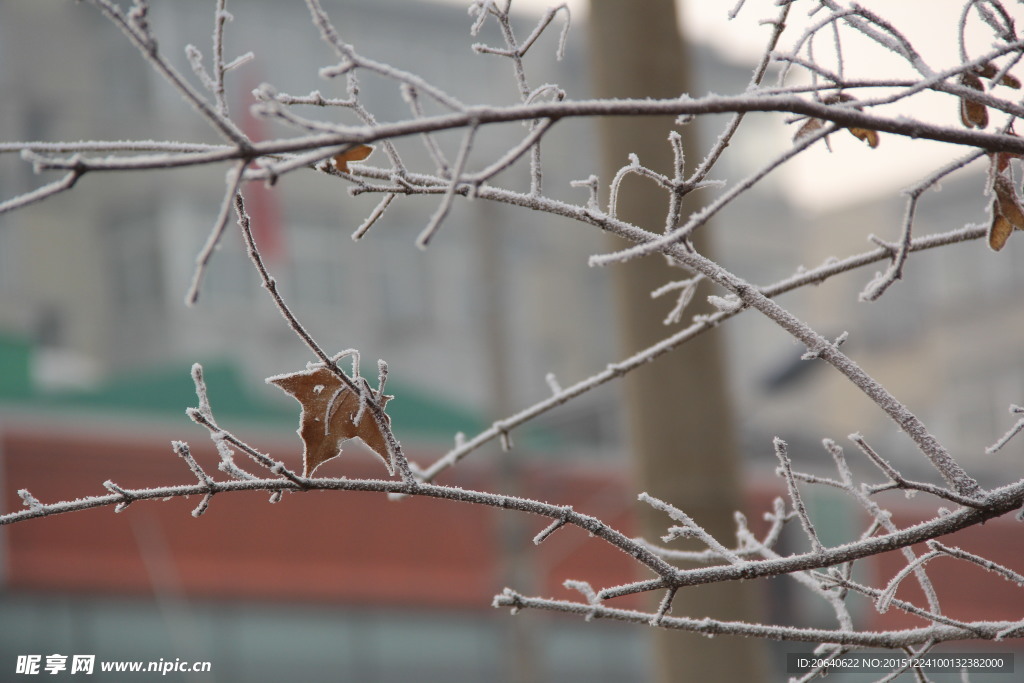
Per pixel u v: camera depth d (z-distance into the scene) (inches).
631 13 506.0
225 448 185.5
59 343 2415.1
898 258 187.0
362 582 1380.4
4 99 2480.3
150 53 137.0
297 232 2554.1
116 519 1248.8
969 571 1509.6
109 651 1221.1
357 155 193.6
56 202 2476.6
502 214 1232.8
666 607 194.5
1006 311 3336.6
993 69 197.2
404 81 151.1
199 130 2571.4
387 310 2615.7
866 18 187.0
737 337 2945.4
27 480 1213.7
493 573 1466.5
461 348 2667.3
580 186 189.5
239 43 2517.2
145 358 2426.2
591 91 517.7
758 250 3191.4
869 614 1223.5
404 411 1492.4
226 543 1307.8
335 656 1357.0
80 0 137.5
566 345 2805.1
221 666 1275.8
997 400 3277.6
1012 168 198.2
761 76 188.2
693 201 493.0
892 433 2253.9
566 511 188.4
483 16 194.5
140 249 2476.6
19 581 1179.9
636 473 505.0
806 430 2615.7
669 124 494.3
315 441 186.1
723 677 477.4
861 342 3284.9
